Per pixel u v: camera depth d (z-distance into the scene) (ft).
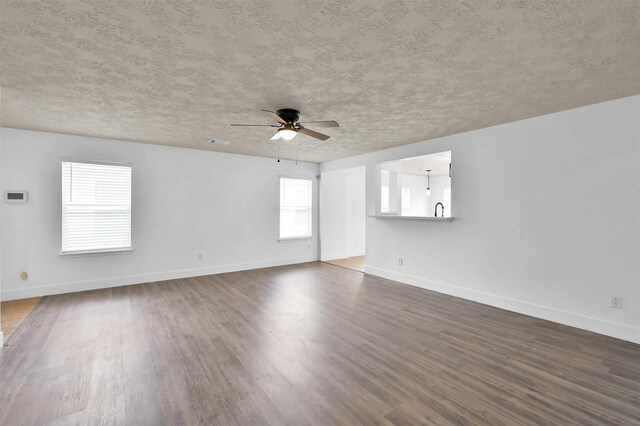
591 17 5.65
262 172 21.27
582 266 10.77
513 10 5.45
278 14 5.57
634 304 9.71
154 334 10.27
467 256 14.23
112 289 15.72
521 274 12.35
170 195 17.76
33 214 14.28
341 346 9.42
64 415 6.26
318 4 5.27
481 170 13.60
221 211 19.58
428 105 10.54
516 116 11.82
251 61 7.42
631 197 9.75
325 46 6.72
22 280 14.10
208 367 8.18
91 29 6.08
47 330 10.55
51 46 6.72
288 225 22.93
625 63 7.52
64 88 9.09
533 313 11.98
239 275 19.10
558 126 11.28
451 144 14.75
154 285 16.58
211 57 7.22
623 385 7.32
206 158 18.94
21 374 7.79
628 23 5.82
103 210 15.88
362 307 13.09
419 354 8.91
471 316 12.03
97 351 9.05
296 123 10.83
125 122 12.73
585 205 10.69
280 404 6.64
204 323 11.24
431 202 30.83
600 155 10.34
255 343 9.61
